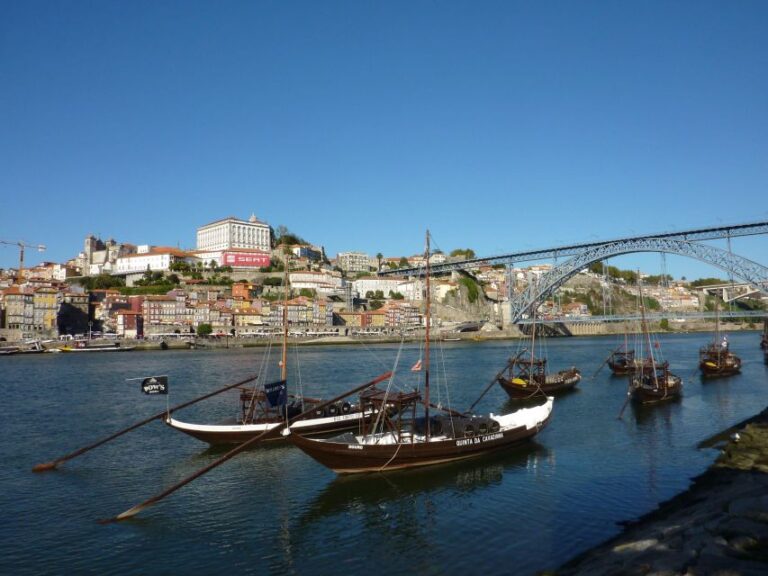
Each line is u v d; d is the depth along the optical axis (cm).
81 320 18100
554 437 4316
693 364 10556
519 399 6344
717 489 2873
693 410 5559
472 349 16475
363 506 2856
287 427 3139
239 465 3575
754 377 8456
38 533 2533
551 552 2288
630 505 2808
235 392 6794
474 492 3042
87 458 3766
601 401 6212
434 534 2511
